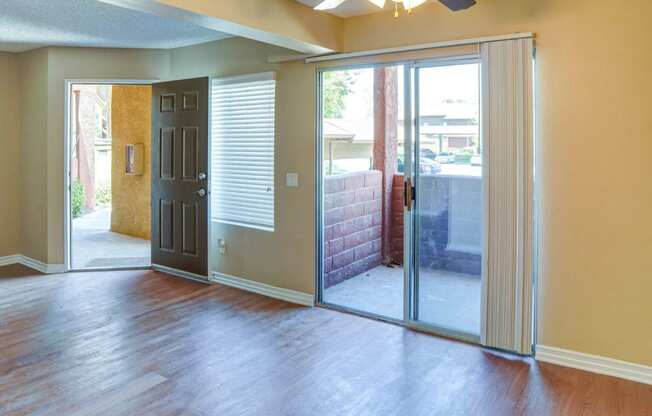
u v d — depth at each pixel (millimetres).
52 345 3357
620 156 2885
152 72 5199
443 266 3639
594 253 2994
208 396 2697
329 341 3480
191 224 5000
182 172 5031
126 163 7363
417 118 3645
